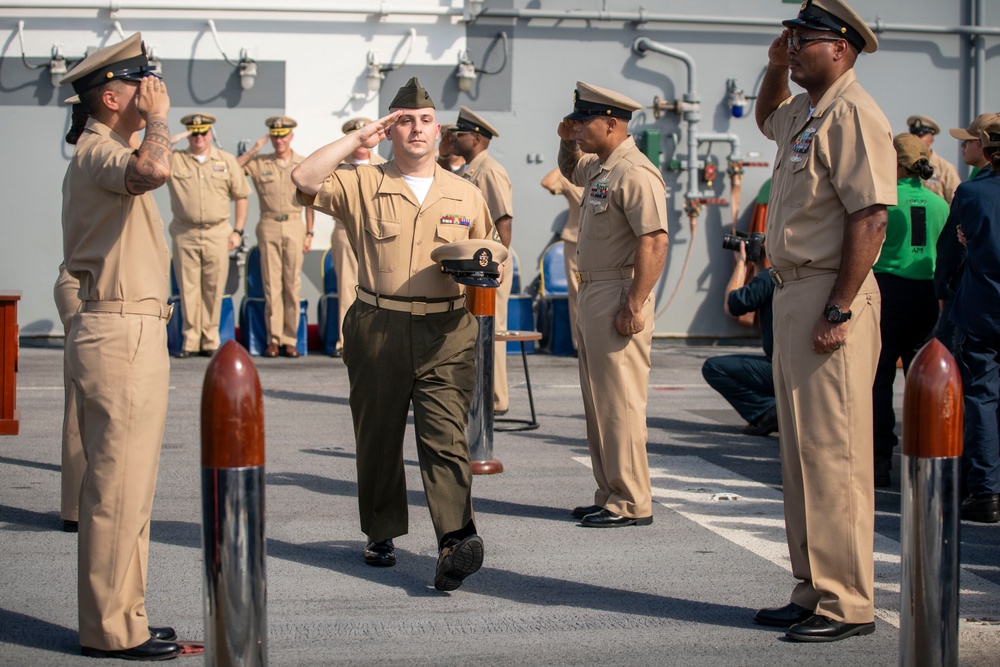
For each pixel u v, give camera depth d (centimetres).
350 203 480
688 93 1384
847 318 411
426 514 608
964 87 1461
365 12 1336
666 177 1409
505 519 595
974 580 500
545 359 1291
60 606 450
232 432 282
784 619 436
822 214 420
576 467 723
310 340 1355
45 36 1306
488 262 459
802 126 429
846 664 398
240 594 284
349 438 811
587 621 443
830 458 418
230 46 1336
